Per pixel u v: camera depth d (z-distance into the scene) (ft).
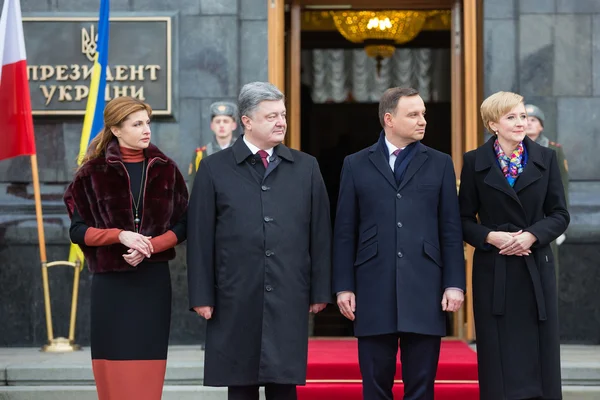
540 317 23.50
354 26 47.14
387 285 23.25
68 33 38.01
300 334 22.98
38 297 37.37
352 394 30.45
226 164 23.41
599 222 37.01
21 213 37.52
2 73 35.17
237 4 37.88
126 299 23.17
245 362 22.82
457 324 38.93
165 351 23.50
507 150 24.09
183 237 23.70
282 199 23.13
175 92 37.70
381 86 48.98
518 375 23.50
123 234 22.67
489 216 24.03
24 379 31.24
